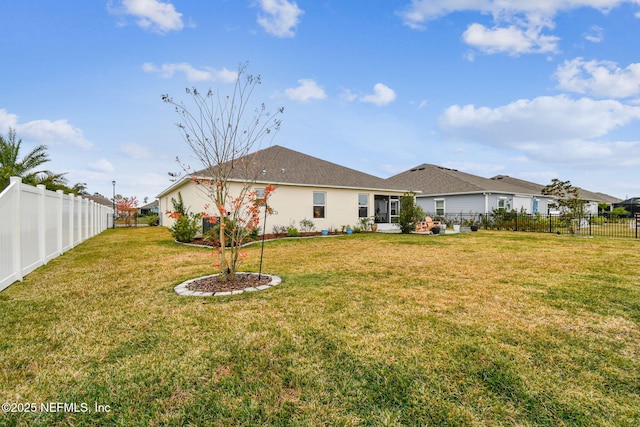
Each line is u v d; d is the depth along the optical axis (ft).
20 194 18.48
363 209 57.21
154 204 184.34
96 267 22.15
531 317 12.05
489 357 8.95
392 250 30.63
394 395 7.30
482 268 21.47
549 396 7.24
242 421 6.49
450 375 8.07
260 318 11.90
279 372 8.24
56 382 7.82
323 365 8.56
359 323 11.41
